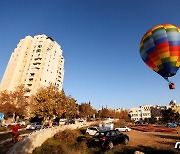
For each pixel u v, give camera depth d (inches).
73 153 533.3
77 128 1242.6
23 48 2829.7
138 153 475.2
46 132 715.4
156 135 1015.6
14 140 644.7
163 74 597.3
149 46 602.2
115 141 607.8
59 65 3043.8
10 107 1829.5
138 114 4987.7
